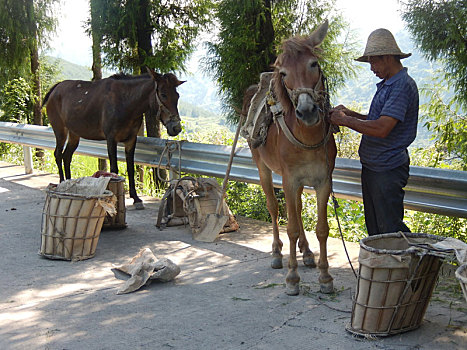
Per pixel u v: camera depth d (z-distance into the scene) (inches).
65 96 291.3
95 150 327.9
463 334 125.7
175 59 336.5
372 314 123.6
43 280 171.8
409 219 272.5
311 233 230.7
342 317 138.2
